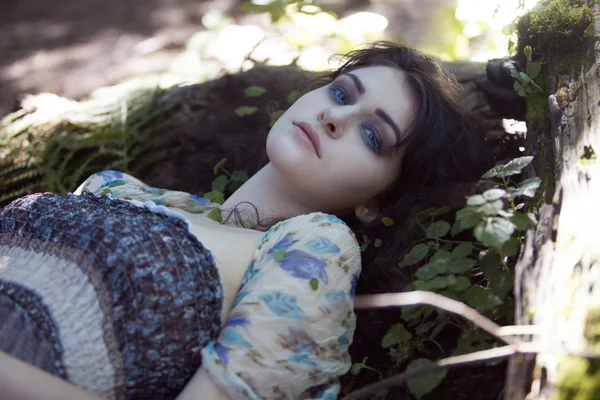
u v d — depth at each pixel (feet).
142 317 4.58
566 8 6.25
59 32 12.66
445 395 4.90
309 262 4.85
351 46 10.55
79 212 4.98
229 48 10.96
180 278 4.72
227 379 4.48
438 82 6.10
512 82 6.66
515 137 6.84
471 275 5.48
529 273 4.64
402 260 5.68
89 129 7.79
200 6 13.26
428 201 5.89
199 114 7.95
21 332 4.57
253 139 7.50
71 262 4.70
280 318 4.66
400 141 5.81
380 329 5.64
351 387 5.41
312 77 7.97
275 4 10.66
